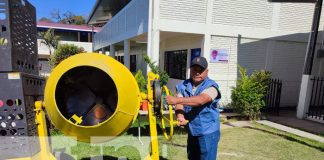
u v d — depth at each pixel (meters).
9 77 2.34
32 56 3.04
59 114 2.29
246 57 8.66
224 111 8.30
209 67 8.30
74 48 20.11
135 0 9.60
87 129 2.34
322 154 4.87
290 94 9.38
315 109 8.34
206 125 2.88
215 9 8.10
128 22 10.99
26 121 2.41
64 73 2.29
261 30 8.68
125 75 2.39
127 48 11.85
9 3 2.33
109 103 2.48
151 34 7.70
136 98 2.46
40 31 29.59
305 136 6.00
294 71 9.32
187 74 9.39
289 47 9.12
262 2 8.54
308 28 9.23
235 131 6.31
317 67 9.51
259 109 7.78
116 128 2.40
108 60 2.37
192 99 2.64
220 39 8.30
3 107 2.35
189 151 3.19
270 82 8.04
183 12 7.85
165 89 2.72
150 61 7.17
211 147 2.91
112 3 19.03
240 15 8.38
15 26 2.48
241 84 7.52
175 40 10.45
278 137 5.86
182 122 2.79
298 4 8.95
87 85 2.47
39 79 2.86
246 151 4.93
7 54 2.33
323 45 9.39
